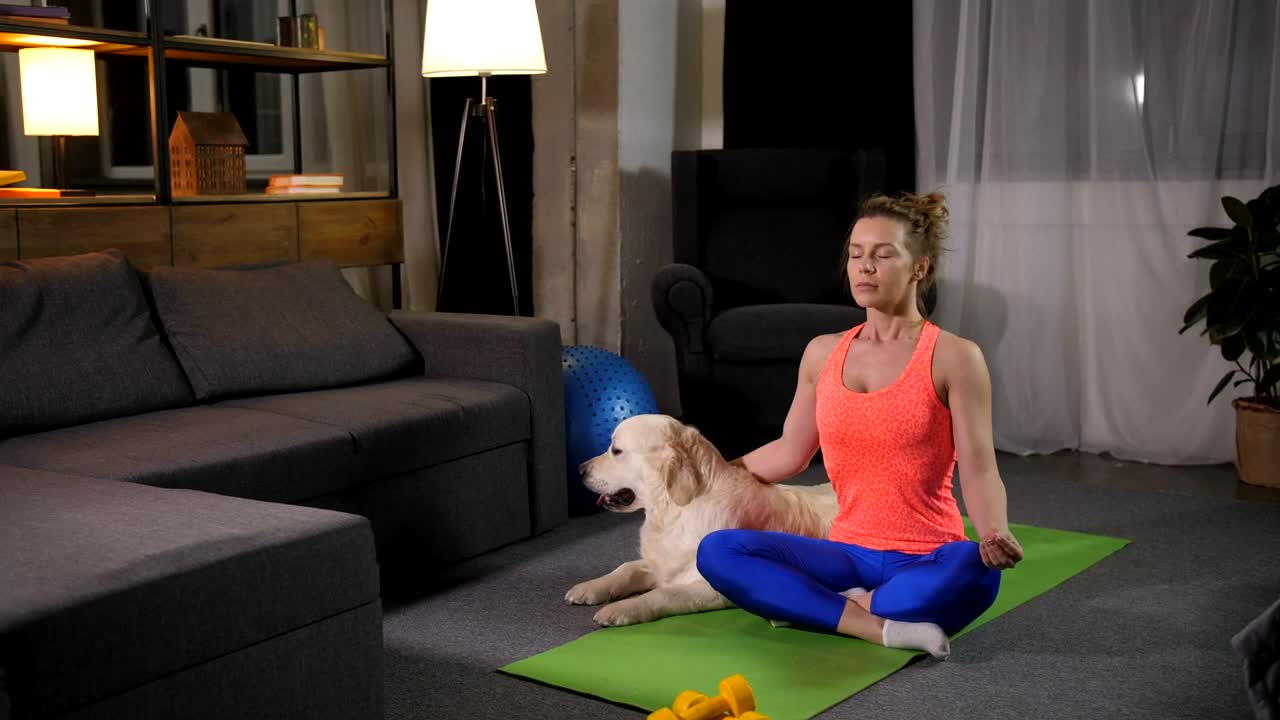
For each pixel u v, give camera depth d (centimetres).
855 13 465
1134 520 333
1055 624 245
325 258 360
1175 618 249
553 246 481
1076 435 432
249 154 459
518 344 308
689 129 504
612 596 257
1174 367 410
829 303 457
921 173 449
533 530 312
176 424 254
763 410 402
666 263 494
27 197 304
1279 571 283
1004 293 430
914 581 222
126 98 428
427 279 498
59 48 324
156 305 289
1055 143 420
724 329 399
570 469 328
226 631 159
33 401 247
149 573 152
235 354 287
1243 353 397
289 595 168
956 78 433
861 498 230
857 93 470
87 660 142
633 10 461
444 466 279
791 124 484
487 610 255
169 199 326
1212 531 321
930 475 224
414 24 481
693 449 251
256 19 439
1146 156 406
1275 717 157
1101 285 420
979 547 216
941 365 218
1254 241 354
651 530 255
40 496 190
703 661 221
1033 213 424
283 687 168
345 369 304
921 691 209
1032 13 418
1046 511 344
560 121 471
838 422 226
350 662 178
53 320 260
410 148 486
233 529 170
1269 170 386
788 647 228
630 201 470
